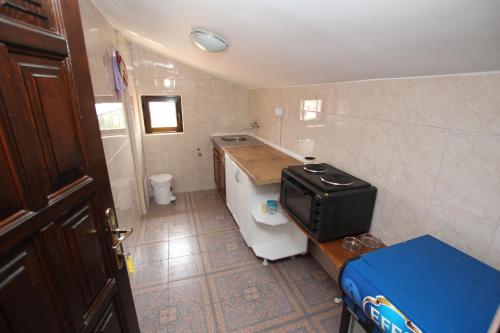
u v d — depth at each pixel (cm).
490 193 93
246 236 234
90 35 143
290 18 88
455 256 89
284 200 182
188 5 106
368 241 145
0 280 46
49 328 59
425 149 116
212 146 369
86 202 78
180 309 170
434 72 104
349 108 163
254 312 168
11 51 49
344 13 73
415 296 71
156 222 285
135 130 281
